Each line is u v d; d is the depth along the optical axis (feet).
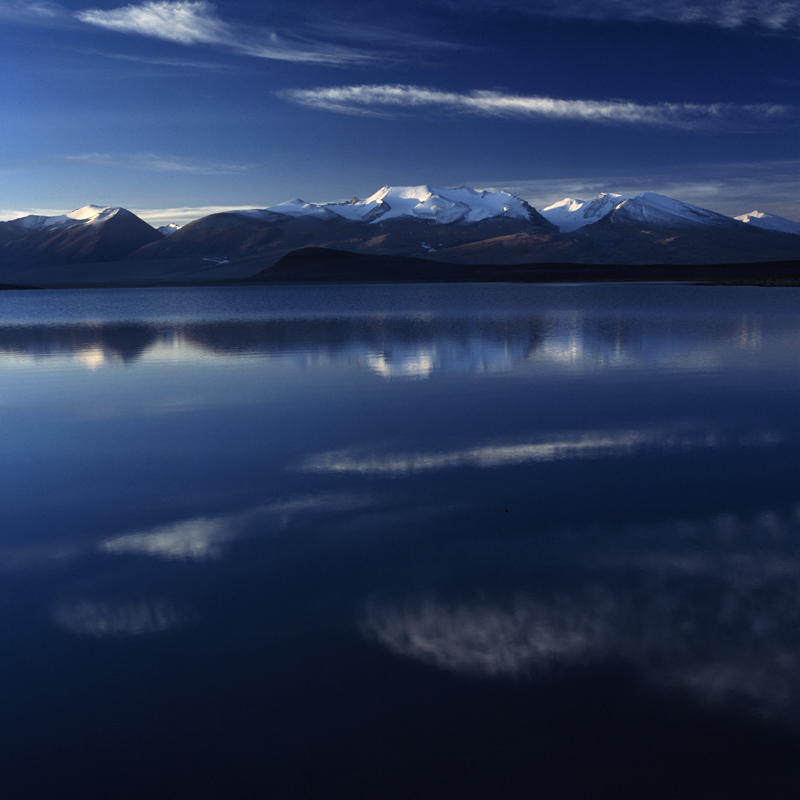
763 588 14.53
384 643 12.69
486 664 11.94
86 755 10.02
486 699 11.00
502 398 38.06
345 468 24.62
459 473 23.73
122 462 26.00
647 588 14.65
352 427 31.22
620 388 40.88
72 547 17.78
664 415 32.96
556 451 26.50
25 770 9.75
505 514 19.49
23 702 11.23
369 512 19.93
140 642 12.97
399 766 9.66
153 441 29.19
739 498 20.47
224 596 14.76
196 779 9.53
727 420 31.63
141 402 38.47
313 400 38.17
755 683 11.22
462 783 9.34
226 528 18.88
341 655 12.34
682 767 9.52
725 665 11.73
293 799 9.16
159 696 11.31
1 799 9.18
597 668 11.71
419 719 10.58
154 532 18.72
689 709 10.64
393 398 38.45
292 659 12.27
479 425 31.24
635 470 23.68
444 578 15.37
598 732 10.21
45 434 30.86
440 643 12.65
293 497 21.47
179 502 21.20
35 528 19.22
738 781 9.28
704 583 14.83
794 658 11.89
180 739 10.32
